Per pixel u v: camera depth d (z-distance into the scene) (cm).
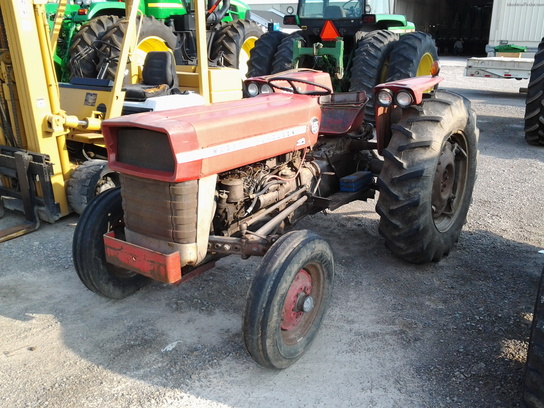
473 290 359
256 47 874
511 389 261
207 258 307
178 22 854
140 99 505
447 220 405
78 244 316
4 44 460
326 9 859
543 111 725
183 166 254
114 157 280
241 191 299
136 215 282
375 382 270
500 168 651
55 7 758
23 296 357
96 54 670
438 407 251
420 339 305
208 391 264
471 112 408
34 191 465
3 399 259
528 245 430
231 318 329
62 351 297
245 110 301
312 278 296
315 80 427
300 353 282
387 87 359
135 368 282
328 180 404
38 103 452
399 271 388
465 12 2705
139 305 345
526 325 316
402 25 885
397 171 354
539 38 1566
